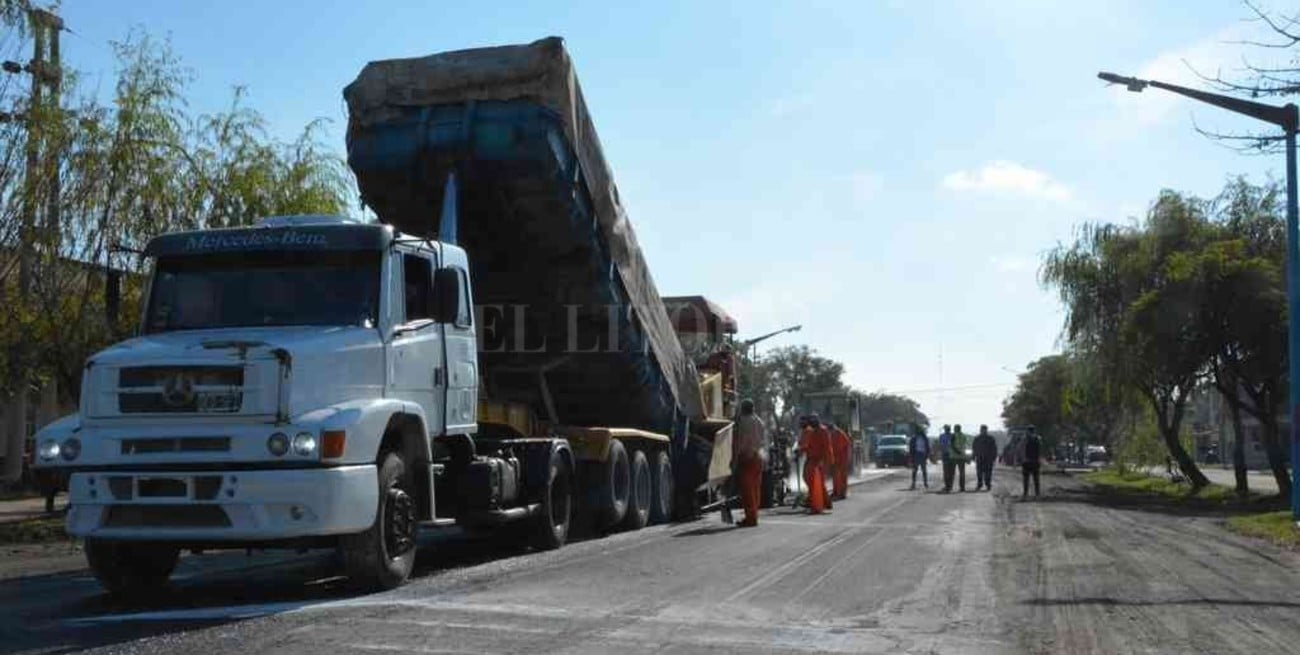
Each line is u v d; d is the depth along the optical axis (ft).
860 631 27.07
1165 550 45.96
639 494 55.16
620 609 29.53
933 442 193.26
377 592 31.89
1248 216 92.38
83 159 58.65
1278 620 29.09
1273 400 85.10
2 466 107.14
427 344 35.68
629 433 53.42
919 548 45.98
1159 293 85.61
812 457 70.38
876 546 46.70
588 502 50.06
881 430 288.51
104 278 56.70
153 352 30.30
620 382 53.01
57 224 57.72
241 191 65.10
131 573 32.55
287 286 33.53
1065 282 103.14
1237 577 37.42
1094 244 102.89
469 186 43.73
